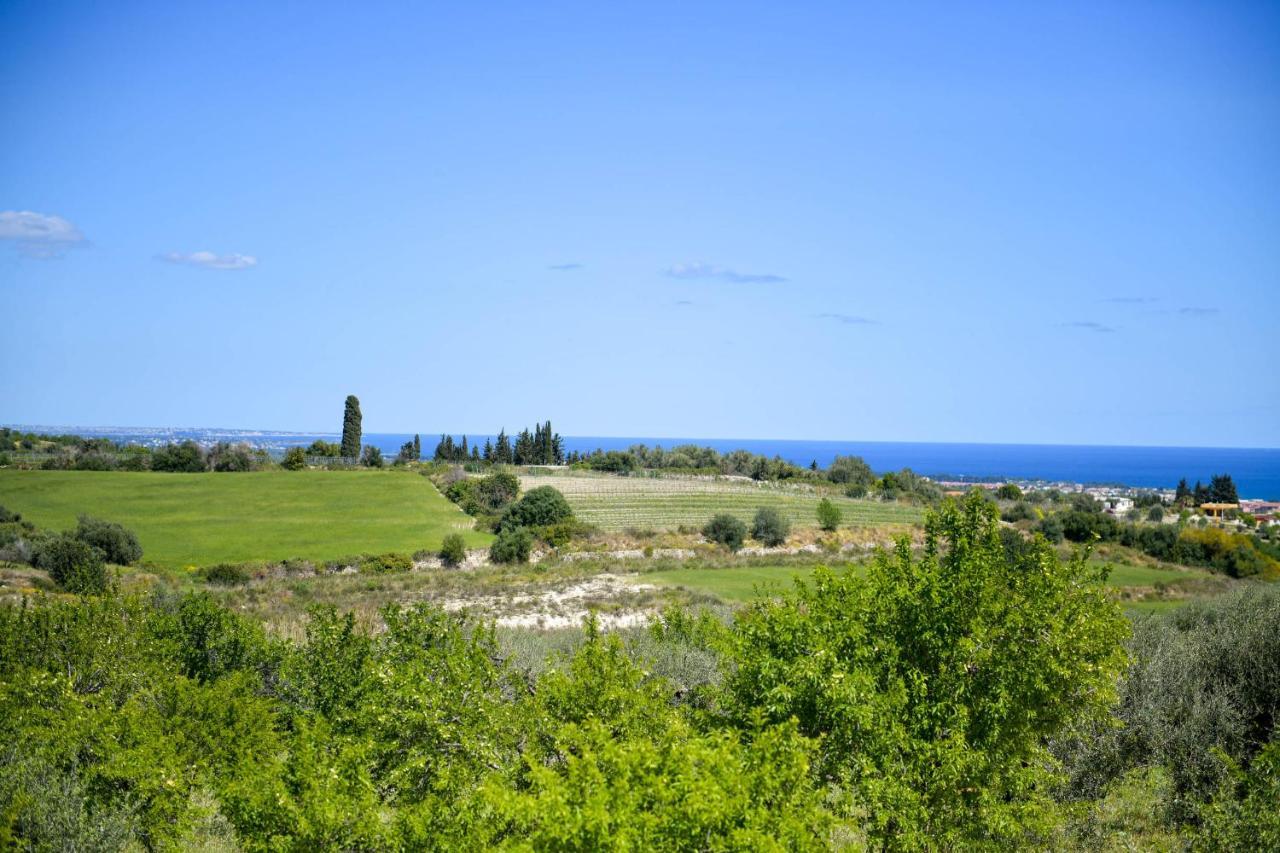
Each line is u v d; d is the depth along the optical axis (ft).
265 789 36.91
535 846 29.04
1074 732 52.70
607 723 42.27
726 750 30.45
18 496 274.57
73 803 42.22
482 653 49.44
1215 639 66.13
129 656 62.44
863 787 38.06
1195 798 53.42
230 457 351.67
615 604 153.99
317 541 234.38
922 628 41.73
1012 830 40.14
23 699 54.39
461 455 480.64
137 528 243.40
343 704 57.41
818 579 48.16
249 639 74.74
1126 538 223.10
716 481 363.97
